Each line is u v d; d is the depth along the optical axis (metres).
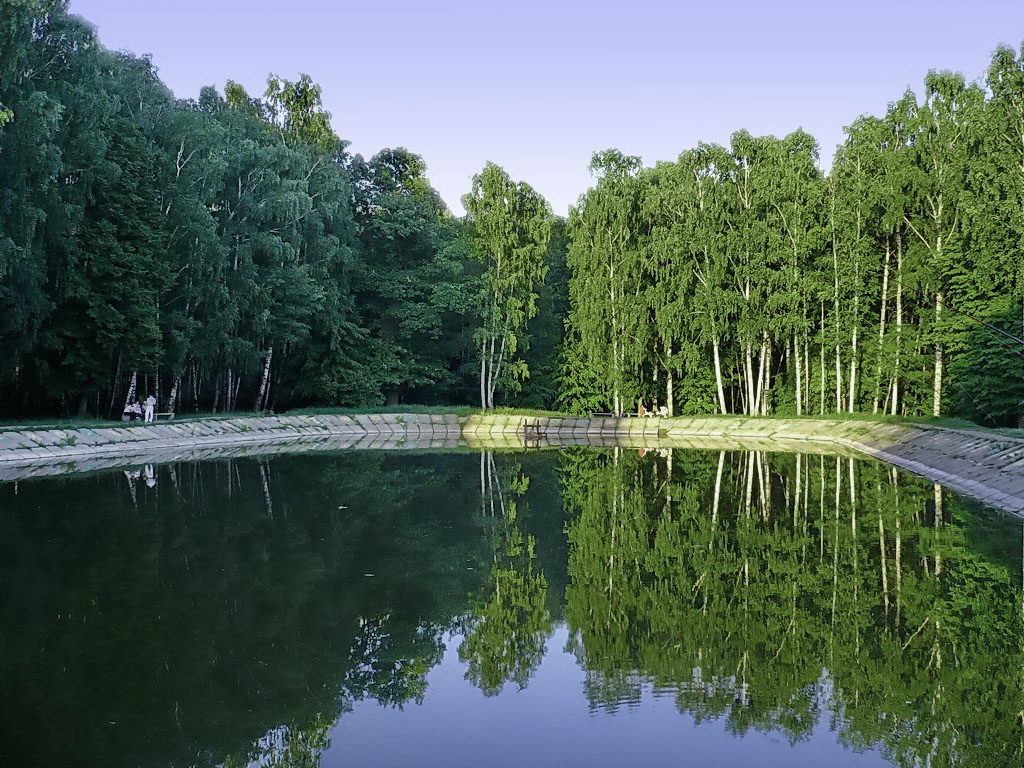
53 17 31.20
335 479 22.14
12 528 14.30
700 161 43.78
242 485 20.50
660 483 21.34
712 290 42.34
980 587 10.27
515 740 6.12
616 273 45.50
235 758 5.80
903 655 7.82
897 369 39.41
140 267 34.38
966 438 24.89
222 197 41.53
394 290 50.38
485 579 11.02
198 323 37.41
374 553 12.62
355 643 8.44
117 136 34.88
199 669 7.65
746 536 13.83
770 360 46.16
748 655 7.88
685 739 6.09
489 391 49.53
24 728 6.33
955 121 37.50
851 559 11.95
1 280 28.73
